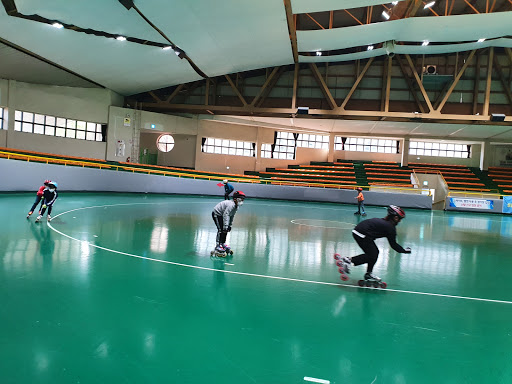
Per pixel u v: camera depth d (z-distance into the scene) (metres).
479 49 22.50
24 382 2.39
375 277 5.09
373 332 3.52
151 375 2.55
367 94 24.23
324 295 4.61
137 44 16.03
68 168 17.75
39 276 4.64
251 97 24.58
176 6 13.05
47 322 3.31
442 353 3.14
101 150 22.17
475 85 23.16
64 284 4.40
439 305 4.44
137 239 7.56
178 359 2.80
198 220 11.19
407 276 5.81
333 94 24.30
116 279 4.73
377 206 23.58
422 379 2.69
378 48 20.66
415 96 23.22
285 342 3.20
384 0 14.14
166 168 24.12
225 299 4.24
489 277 5.99
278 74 23.94
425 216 18.12
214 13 14.09
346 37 18.50
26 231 7.55
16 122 19.19
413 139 29.11
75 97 21.05
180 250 6.78
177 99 25.38
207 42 16.83
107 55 16.91
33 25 13.27
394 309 4.21
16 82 18.95
